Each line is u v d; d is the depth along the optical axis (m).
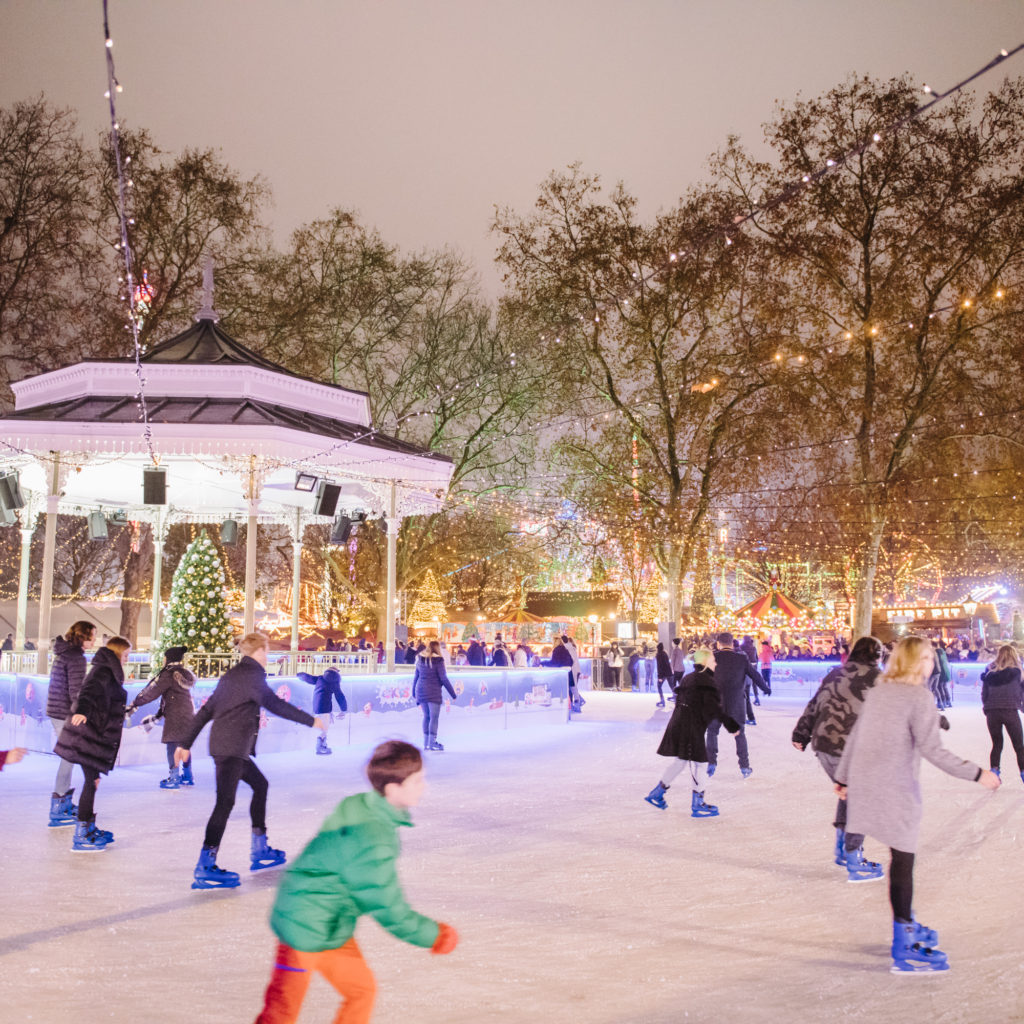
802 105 29.94
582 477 33.69
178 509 24.77
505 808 10.18
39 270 29.55
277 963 3.27
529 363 34.00
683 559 33.47
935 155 29.08
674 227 31.33
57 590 42.28
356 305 35.00
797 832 8.89
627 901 6.41
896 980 4.84
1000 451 33.81
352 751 16.11
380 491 19.56
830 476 32.00
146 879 7.08
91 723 8.30
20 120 29.34
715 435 32.22
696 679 9.95
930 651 5.61
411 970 5.02
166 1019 4.29
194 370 17.55
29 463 17.36
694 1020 4.28
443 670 16.12
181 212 31.33
